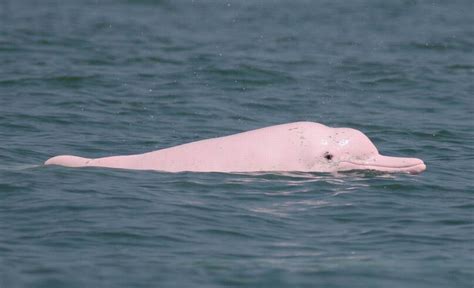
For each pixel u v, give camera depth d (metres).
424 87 107.56
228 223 53.34
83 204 55.28
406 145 78.62
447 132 83.88
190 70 113.56
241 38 145.12
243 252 48.78
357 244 50.56
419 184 62.75
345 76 113.44
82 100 94.31
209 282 44.34
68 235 50.12
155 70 113.50
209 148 64.75
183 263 46.78
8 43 128.38
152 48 131.00
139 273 45.16
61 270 45.12
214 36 146.88
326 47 136.88
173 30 152.88
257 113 92.56
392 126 86.69
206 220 53.62
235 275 45.31
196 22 164.50
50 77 104.81
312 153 64.50
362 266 47.00
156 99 97.06
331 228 53.34
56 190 58.06
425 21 168.50
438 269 46.75
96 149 74.19
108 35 142.88
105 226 51.62
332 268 46.62
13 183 59.22
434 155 74.88
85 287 43.19
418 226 53.94
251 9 183.75
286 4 191.75
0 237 49.66
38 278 44.00
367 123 88.06
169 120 87.56
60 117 85.88
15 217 52.94
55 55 121.50
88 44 131.62
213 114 91.00
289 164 64.25
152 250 48.53
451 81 111.25
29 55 120.56
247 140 65.00
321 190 60.38
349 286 44.28
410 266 47.16
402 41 142.88
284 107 95.81
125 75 109.38
